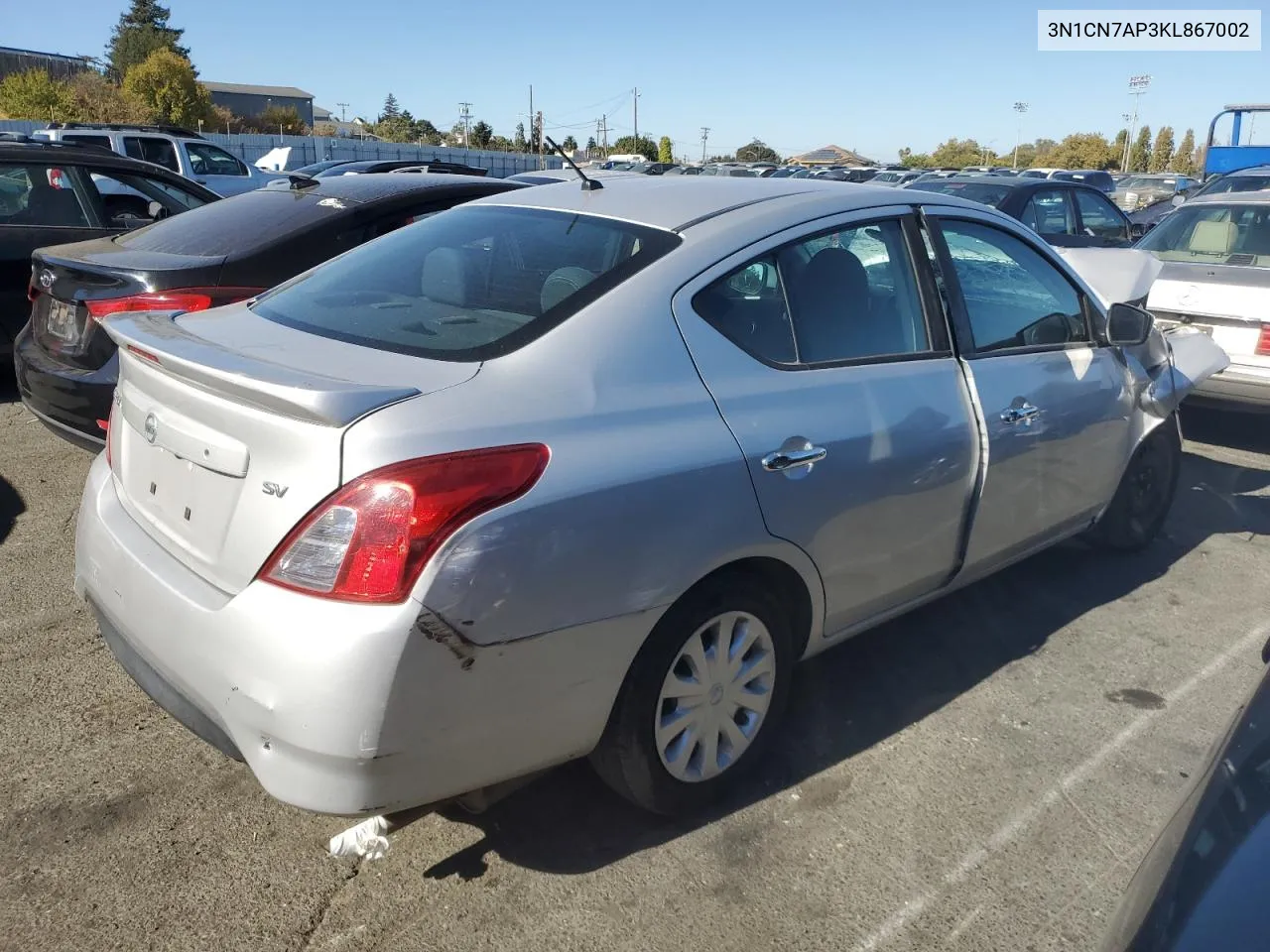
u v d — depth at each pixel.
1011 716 3.37
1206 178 18.22
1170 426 4.64
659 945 2.36
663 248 2.75
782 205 3.03
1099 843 2.75
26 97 42.84
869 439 2.91
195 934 2.35
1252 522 5.32
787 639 2.88
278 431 2.15
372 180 5.57
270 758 2.11
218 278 4.61
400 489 2.06
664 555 2.40
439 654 2.08
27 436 5.97
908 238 3.31
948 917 2.48
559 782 2.95
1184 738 3.27
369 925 2.40
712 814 2.81
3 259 6.46
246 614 2.12
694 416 2.53
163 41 73.19
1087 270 5.14
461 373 2.35
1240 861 1.41
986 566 3.60
